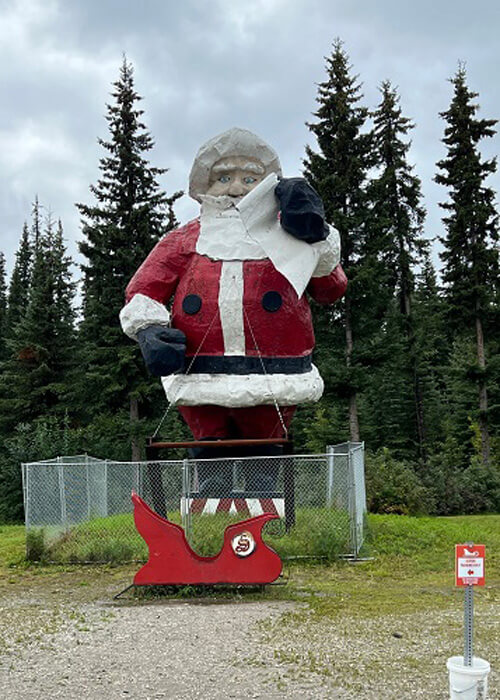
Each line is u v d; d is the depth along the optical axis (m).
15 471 30.12
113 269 32.28
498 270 32.09
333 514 13.66
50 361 36.44
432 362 48.44
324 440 35.38
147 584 10.52
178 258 14.74
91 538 14.47
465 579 5.70
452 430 39.62
